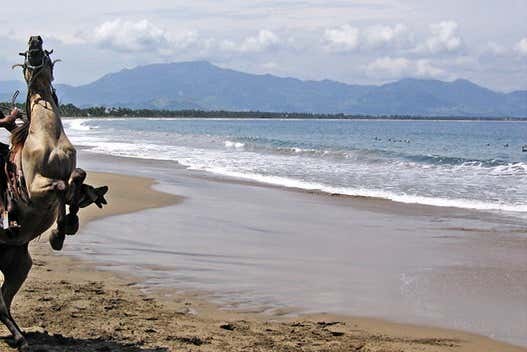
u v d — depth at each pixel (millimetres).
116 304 8406
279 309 8492
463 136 80500
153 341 7031
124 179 23219
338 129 117750
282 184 22344
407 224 14891
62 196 5953
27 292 8711
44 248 11555
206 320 7922
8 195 6262
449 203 17984
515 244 12641
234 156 35156
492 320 8086
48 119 6398
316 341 7270
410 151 44719
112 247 11898
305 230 14039
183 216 15570
